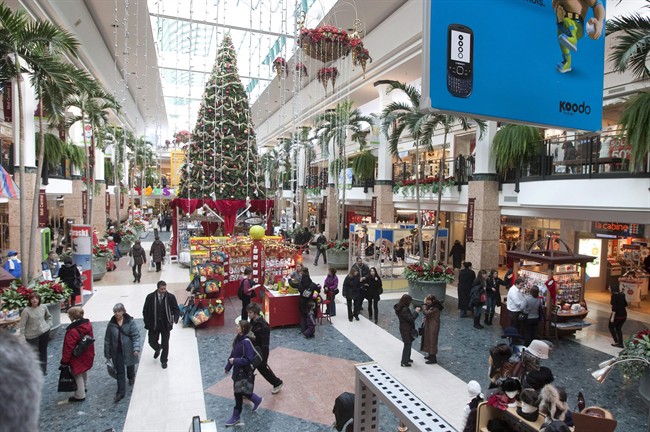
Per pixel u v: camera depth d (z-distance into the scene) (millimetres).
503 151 13469
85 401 6289
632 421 6105
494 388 4840
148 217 43094
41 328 6953
